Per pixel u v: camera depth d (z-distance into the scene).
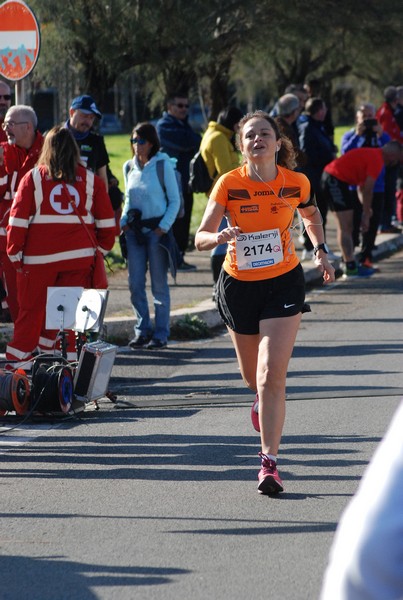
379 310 27.67
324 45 45.38
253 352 13.64
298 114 30.70
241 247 12.91
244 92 71.25
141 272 22.45
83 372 16.91
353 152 31.55
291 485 13.03
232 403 17.86
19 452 14.94
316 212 13.70
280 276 12.90
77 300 17.05
